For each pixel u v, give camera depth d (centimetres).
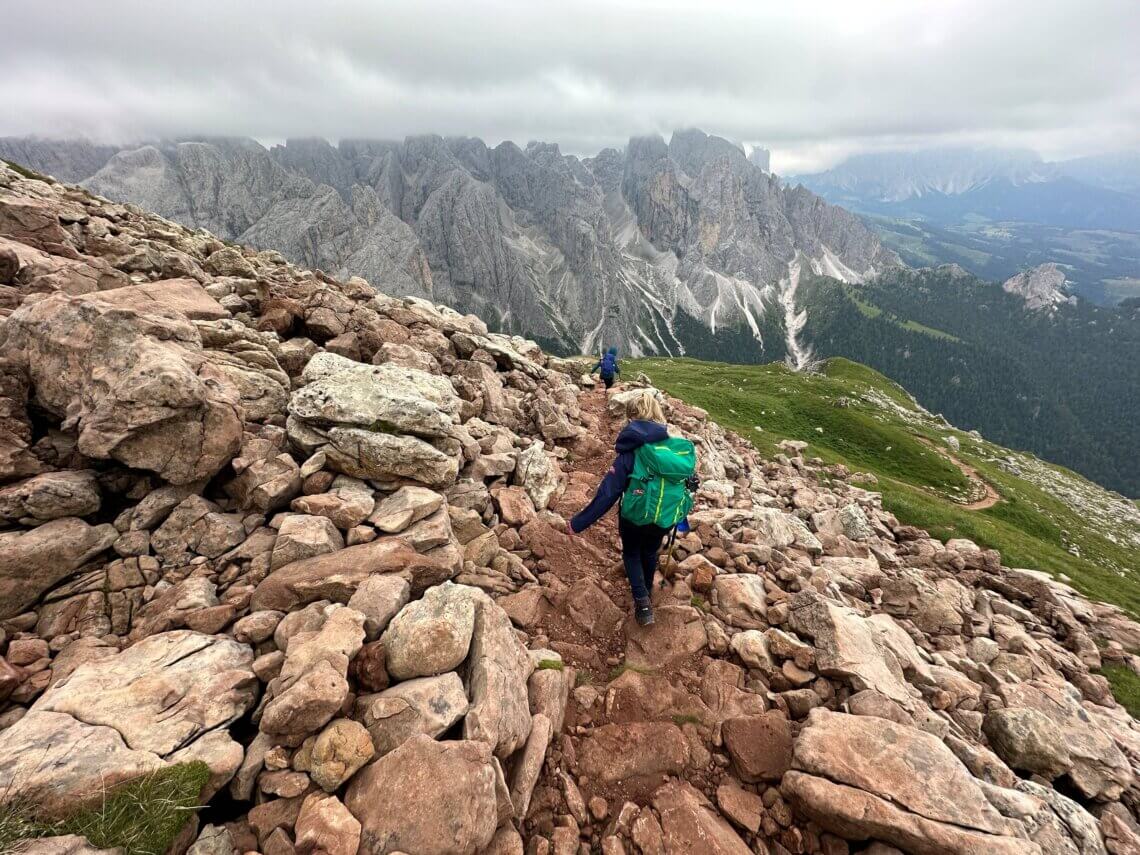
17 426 709
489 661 577
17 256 1043
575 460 1488
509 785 527
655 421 762
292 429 924
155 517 721
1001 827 497
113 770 416
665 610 825
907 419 11994
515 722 544
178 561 688
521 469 1166
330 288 1862
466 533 888
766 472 2650
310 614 605
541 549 962
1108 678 1162
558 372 2683
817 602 794
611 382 2645
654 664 743
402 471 887
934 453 8819
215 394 781
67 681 493
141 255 1394
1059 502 8975
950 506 5722
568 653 753
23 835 368
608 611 832
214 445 755
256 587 657
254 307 1469
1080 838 562
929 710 682
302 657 519
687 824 521
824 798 513
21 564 600
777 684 708
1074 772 689
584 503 1173
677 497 736
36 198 1664
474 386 1483
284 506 823
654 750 602
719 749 619
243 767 461
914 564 1549
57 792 396
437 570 739
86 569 660
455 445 993
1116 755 720
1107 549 6925
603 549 1025
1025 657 959
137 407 687
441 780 446
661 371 14625
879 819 491
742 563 993
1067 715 790
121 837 383
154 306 1059
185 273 1468
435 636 564
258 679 538
